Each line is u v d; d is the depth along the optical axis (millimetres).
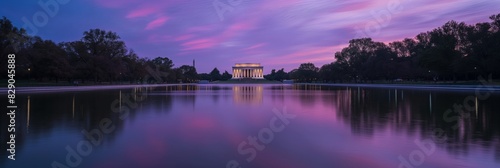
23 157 11398
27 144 13344
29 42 80062
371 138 14438
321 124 18500
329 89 76125
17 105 30016
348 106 29688
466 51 83938
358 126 17703
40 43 83062
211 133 15734
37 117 21453
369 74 122562
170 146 12977
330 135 15180
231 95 49062
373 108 27625
